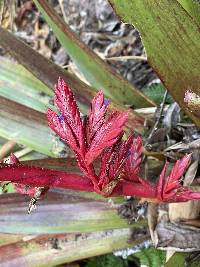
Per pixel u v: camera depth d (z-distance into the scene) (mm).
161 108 273
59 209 253
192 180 232
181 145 246
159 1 192
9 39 264
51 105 302
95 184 141
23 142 270
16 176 133
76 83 284
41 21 469
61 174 140
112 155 140
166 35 198
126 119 131
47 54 457
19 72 314
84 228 253
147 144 259
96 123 133
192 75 207
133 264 321
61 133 135
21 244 267
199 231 243
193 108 199
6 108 268
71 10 458
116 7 193
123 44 428
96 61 306
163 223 246
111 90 318
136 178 154
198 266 240
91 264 306
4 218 249
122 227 256
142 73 411
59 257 265
